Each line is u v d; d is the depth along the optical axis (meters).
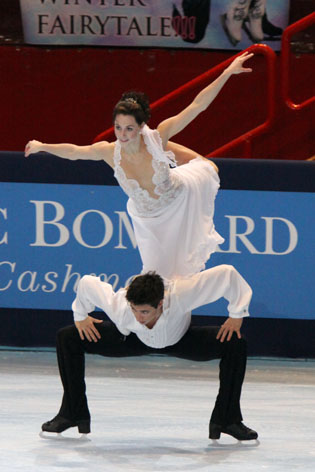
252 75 27.92
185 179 13.90
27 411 16.17
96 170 20.25
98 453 13.78
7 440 14.35
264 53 24.52
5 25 28.03
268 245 20.11
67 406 14.47
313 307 20.25
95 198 20.33
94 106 28.42
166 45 27.84
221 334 13.73
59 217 20.42
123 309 13.56
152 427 15.38
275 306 20.31
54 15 27.84
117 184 20.25
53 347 20.95
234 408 14.23
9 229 20.56
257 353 20.55
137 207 13.92
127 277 20.45
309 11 27.41
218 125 28.23
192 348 13.96
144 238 14.21
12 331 20.92
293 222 20.03
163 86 28.16
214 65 27.95
